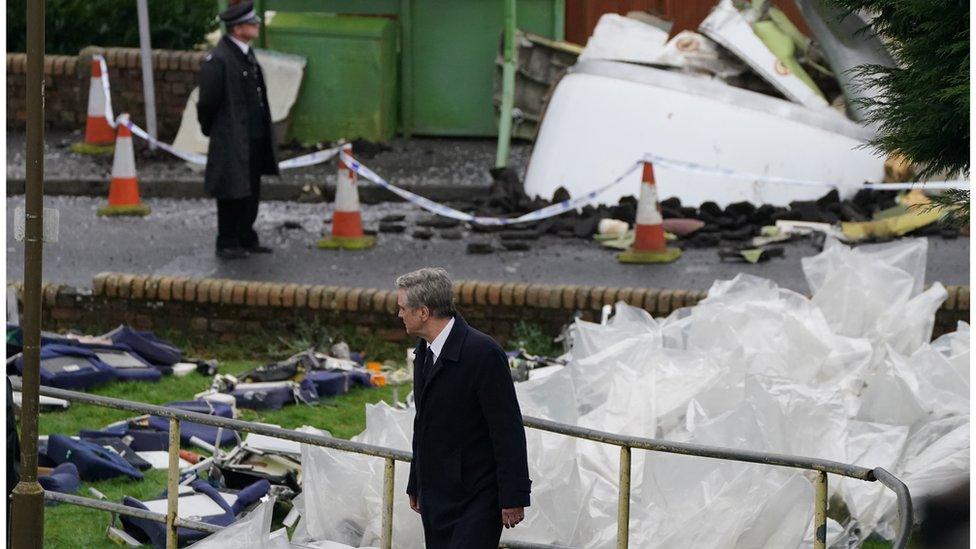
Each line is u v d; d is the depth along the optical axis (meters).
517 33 60.41
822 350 31.81
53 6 63.56
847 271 34.53
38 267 22.67
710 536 24.14
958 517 26.42
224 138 44.97
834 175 49.44
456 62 62.28
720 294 34.09
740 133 50.19
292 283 42.50
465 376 21.88
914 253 35.91
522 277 43.59
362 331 40.41
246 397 35.31
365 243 47.69
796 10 59.00
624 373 28.92
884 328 33.94
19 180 54.81
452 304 22.25
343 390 36.66
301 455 27.55
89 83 61.69
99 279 41.22
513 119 60.94
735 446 25.19
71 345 37.66
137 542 27.14
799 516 24.27
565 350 39.12
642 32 54.06
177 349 38.91
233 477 29.42
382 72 60.50
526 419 23.66
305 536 26.50
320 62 60.56
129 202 52.12
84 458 29.97
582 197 48.56
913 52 25.17
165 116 60.25
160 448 32.12
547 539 25.22
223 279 43.19
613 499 26.05
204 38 68.00
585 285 40.72
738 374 29.00
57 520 28.14
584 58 54.09
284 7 61.50
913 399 29.47
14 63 61.94
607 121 51.44
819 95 50.94
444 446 22.14
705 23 53.16
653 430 27.91
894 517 26.58
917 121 25.09
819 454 27.06
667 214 48.88
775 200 49.34
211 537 22.19
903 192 48.88
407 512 26.08
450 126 62.97
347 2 61.66
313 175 56.66
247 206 46.50
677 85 51.47
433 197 54.78
